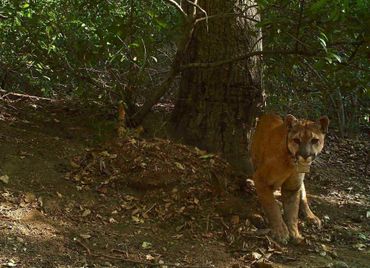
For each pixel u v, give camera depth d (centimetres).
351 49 686
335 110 1007
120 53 736
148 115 785
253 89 705
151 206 596
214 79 698
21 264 480
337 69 604
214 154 680
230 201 617
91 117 766
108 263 502
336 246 593
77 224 554
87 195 598
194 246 548
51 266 484
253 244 563
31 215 551
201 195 616
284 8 617
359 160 889
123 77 787
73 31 766
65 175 621
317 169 812
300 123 560
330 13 575
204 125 702
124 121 714
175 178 625
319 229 623
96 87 787
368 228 643
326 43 598
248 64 701
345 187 767
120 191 613
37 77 870
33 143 670
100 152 655
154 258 517
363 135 1025
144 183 618
